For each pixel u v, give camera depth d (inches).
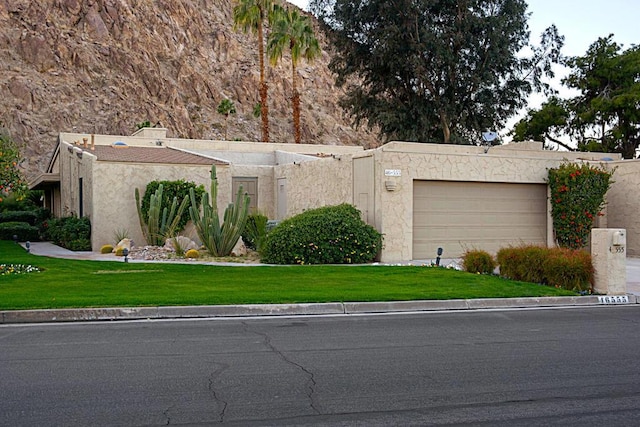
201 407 242.4
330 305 466.6
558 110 1750.7
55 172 1443.2
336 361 314.3
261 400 251.4
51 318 421.7
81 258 783.7
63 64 3304.6
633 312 483.5
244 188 1107.3
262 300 470.0
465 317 450.6
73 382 273.6
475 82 1610.5
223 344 351.6
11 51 3225.9
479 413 238.7
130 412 235.6
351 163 855.1
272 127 3794.3
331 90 4370.1
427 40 1589.6
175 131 3398.1
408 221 792.3
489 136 946.7
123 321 422.0
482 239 845.2
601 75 1713.8
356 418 231.9
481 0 1657.2
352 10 1672.0
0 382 272.8
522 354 333.4
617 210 938.7
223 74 4005.9
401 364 309.7
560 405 249.0
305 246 727.1
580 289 558.6
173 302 455.8
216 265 695.7
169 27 3919.8
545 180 882.8
